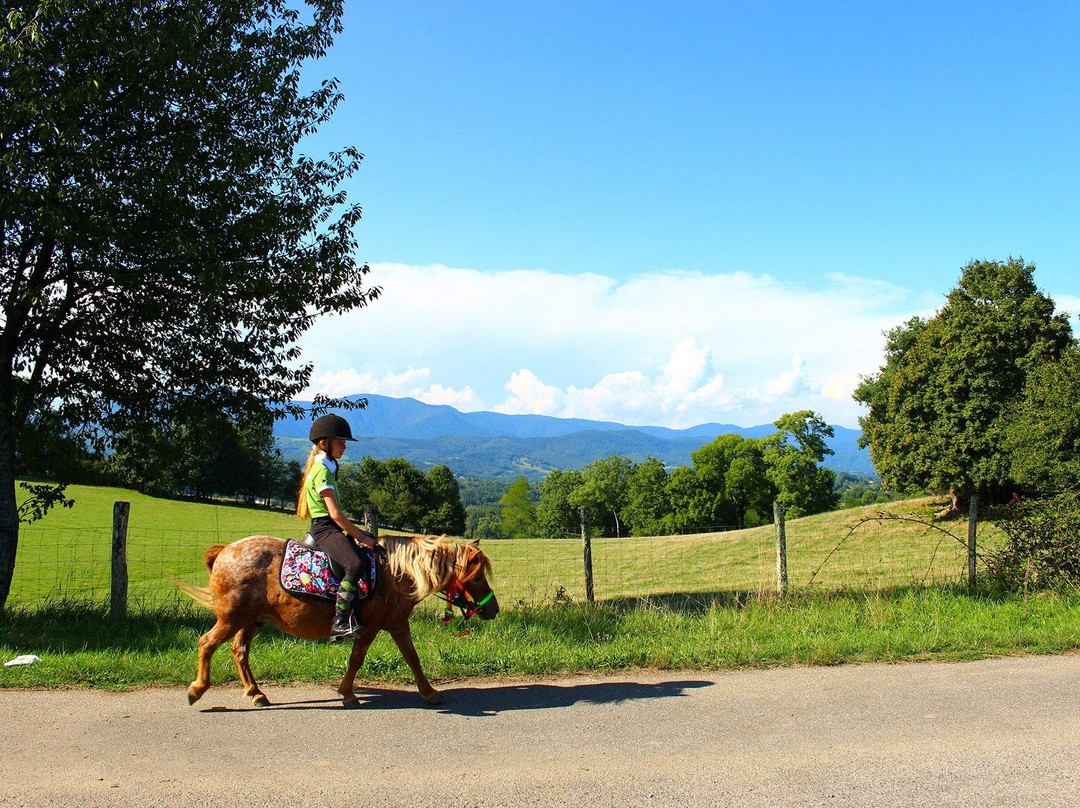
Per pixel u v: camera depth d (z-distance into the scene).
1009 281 27.61
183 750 5.25
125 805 4.29
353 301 11.70
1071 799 4.35
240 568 6.32
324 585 6.23
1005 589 11.65
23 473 10.94
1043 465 19.05
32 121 8.98
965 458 26.88
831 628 9.35
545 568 28.17
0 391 10.05
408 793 4.51
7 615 9.42
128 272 10.26
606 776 4.78
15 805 4.27
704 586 21.83
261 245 10.88
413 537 6.82
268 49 11.29
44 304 9.40
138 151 10.40
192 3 9.83
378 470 96.38
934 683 6.97
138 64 9.84
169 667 7.32
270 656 7.71
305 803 4.35
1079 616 9.57
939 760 4.99
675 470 75.38
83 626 9.16
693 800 4.39
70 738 5.48
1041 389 20.58
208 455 12.52
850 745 5.31
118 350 10.83
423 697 6.50
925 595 11.17
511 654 7.94
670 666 7.81
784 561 12.36
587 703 6.46
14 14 8.67
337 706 6.40
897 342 34.56
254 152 10.77
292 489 76.38
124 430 11.47
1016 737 5.43
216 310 10.52
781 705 6.34
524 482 108.62
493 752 5.25
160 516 45.16
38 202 9.09
